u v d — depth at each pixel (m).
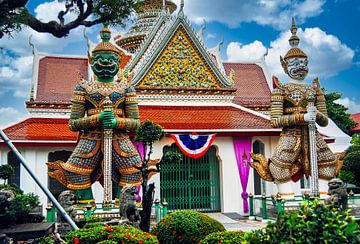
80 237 9.68
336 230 6.22
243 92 30.67
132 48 31.61
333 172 19.81
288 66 20.62
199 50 25.64
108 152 16.88
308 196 18.09
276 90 20.12
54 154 24.66
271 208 19.84
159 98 24.53
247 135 23.31
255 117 24.72
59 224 14.73
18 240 11.35
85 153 17.41
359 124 56.62
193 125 22.89
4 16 10.34
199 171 23.61
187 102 24.97
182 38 25.55
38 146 22.19
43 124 23.59
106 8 11.73
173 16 25.38
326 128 30.42
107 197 16.62
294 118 19.39
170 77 24.98
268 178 19.95
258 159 20.30
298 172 20.11
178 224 11.48
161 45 24.97
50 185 23.70
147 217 13.89
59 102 25.09
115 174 17.80
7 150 21.91
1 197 12.28
